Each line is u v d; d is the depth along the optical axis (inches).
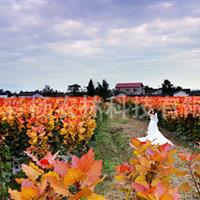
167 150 99.5
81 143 397.4
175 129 792.3
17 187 278.5
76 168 66.2
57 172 69.5
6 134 398.0
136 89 4200.3
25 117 420.2
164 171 91.4
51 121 361.4
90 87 2549.2
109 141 605.0
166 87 3265.3
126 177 95.1
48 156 88.2
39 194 67.1
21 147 405.7
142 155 99.9
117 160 449.7
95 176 66.1
